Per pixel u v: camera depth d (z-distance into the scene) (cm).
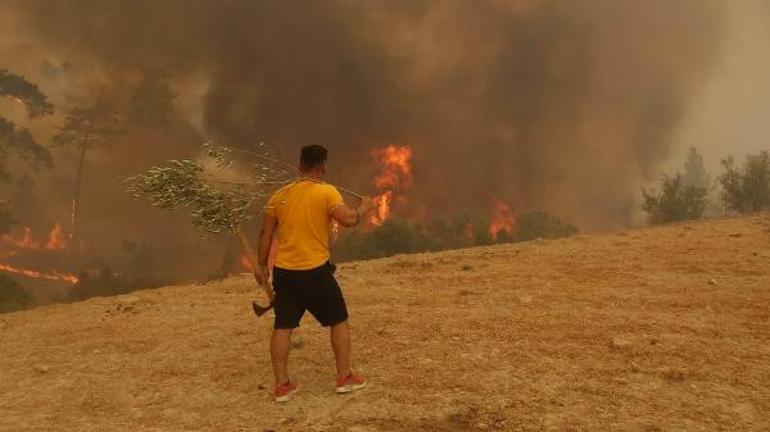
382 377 460
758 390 417
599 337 535
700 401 402
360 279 870
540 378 446
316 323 621
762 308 611
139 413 427
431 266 955
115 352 579
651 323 570
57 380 510
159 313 734
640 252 937
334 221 427
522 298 678
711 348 498
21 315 817
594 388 425
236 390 456
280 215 422
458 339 541
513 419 383
